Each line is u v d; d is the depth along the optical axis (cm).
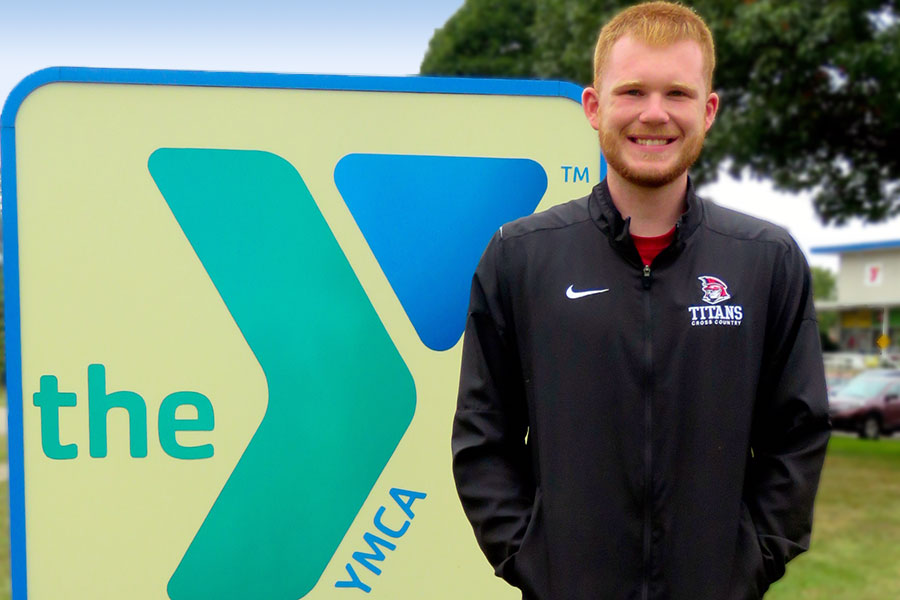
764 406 169
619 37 168
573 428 161
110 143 218
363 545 228
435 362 229
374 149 226
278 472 225
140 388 220
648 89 163
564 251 167
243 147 222
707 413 159
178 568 221
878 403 1617
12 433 216
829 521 761
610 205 165
